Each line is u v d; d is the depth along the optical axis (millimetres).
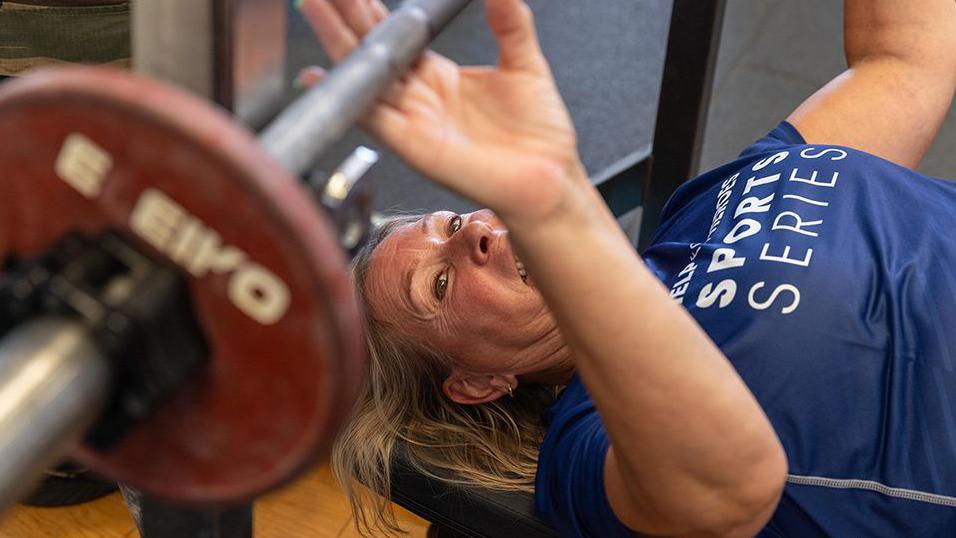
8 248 399
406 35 498
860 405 942
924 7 1291
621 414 679
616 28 2074
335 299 362
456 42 2045
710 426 677
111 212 377
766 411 937
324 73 514
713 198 1241
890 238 1059
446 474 1130
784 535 948
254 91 459
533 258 594
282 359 386
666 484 717
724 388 678
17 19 1302
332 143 446
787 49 1747
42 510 1572
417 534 1605
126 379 384
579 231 587
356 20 529
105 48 1351
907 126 1295
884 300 994
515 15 547
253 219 354
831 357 953
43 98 349
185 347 390
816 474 931
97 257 377
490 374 1213
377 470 1177
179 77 434
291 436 404
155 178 360
